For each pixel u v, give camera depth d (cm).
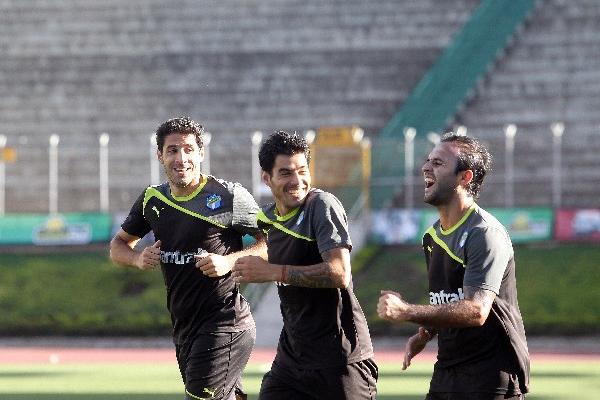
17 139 13350
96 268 10700
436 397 2653
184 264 3319
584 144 12306
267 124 13300
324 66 13762
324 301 2791
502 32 13512
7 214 11469
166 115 13562
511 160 10969
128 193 12475
